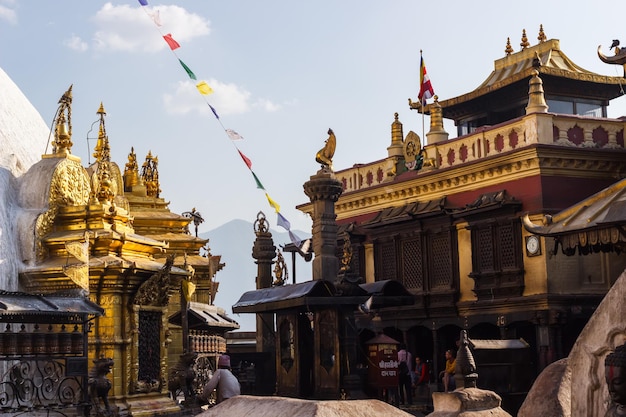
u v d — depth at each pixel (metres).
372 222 33.38
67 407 13.66
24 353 12.89
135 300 16.22
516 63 35.69
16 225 15.91
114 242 16.34
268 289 21.78
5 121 17.83
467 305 29.27
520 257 27.58
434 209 30.23
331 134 20.34
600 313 4.89
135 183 24.52
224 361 14.25
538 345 26.72
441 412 8.53
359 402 4.12
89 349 15.72
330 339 19.62
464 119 37.44
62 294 15.48
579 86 33.50
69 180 16.94
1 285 14.97
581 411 5.00
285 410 4.07
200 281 23.80
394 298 21.75
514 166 27.81
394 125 34.81
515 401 20.05
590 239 16.48
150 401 16.36
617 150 28.00
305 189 20.28
